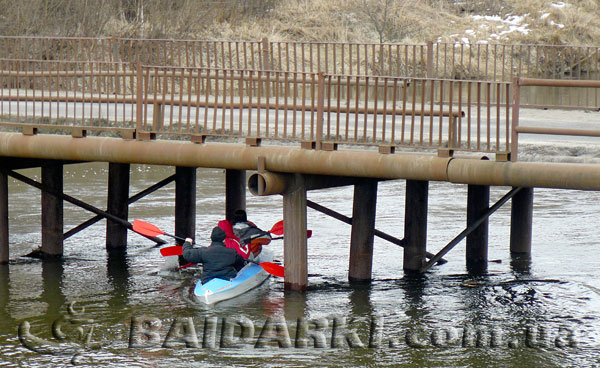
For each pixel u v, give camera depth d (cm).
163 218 5000
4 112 3975
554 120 4050
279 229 3703
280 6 9344
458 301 3300
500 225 4906
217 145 3073
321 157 2930
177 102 3603
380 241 4444
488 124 2692
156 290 3447
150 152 3145
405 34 8781
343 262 3966
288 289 3338
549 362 2631
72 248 4256
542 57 8000
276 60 8069
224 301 3266
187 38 8631
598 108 3491
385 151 2858
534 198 5728
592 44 8631
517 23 8862
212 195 5941
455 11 9269
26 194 5703
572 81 2538
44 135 3322
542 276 3697
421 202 3688
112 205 4175
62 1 8381
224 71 3067
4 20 8169
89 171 6588
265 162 3003
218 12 9069
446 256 4103
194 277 3672
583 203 5512
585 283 3572
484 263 3916
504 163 2652
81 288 3478
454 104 4831
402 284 3550
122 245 4234
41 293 3400
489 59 7775
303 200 3188
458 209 5394
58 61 3328
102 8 8512
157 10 8688
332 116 4175
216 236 3325
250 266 3491
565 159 2811
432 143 3036
